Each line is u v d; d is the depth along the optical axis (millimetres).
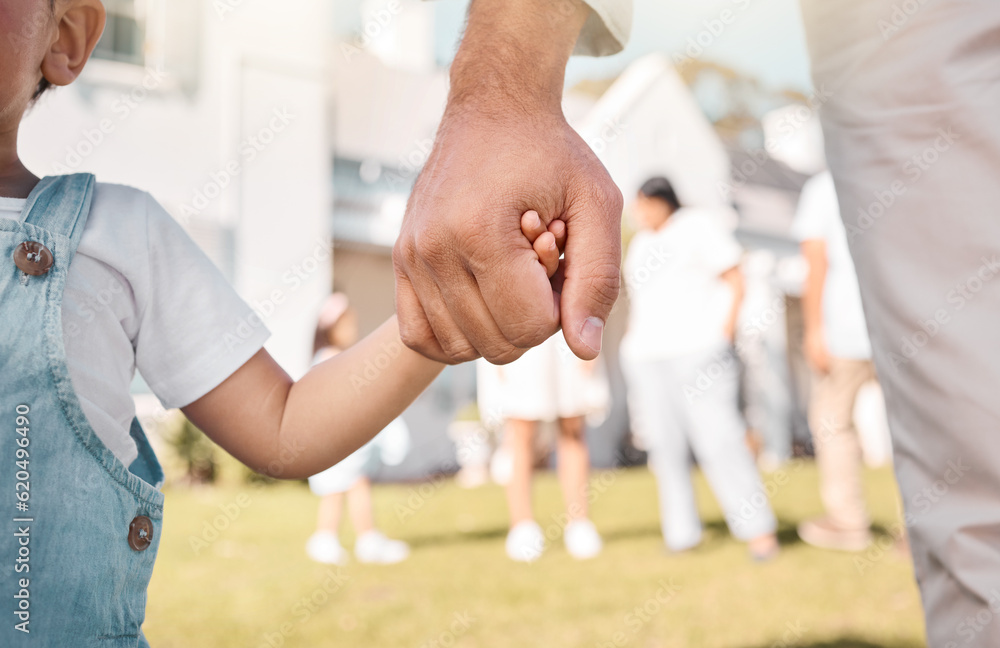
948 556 858
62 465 727
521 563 3600
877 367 980
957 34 864
